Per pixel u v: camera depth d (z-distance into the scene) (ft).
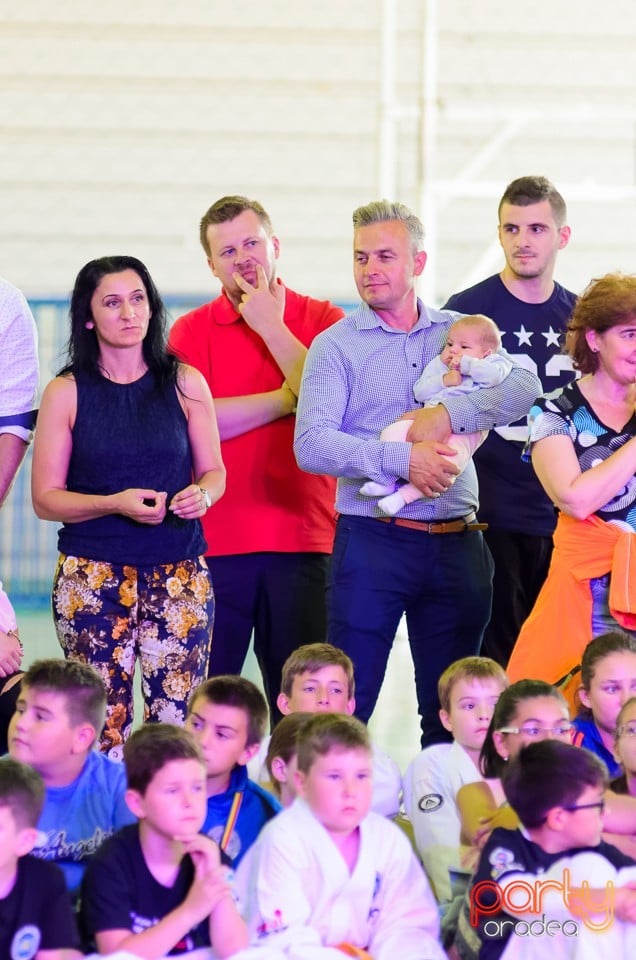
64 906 18.70
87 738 21.43
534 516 31.22
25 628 61.57
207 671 27.78
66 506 25.18
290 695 24.52
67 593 25.34
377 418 27.73
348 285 83.66
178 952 18.98
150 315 26.25
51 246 83.10
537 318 31.63
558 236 31.45
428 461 26.05
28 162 82.79
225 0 82.23
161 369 26.32
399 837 20.72
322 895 19.67
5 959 18.16
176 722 25.58
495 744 22.33
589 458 25.30
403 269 27.37
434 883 22.49
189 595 25.77
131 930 18.74
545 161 83.71
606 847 20.26
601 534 25.00
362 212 27.81
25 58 82.12
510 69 82.74
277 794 23.02
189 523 26.11
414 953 19.72
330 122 82.99
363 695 27.09
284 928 19.19
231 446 29.91
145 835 19.27
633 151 83.66
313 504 30.35
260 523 29.91
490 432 31.09
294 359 29.48
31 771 18.80
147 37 82.33
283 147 83.20
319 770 19.69
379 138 70.49
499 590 31.32
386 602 27.12
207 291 83.66
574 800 19.74
